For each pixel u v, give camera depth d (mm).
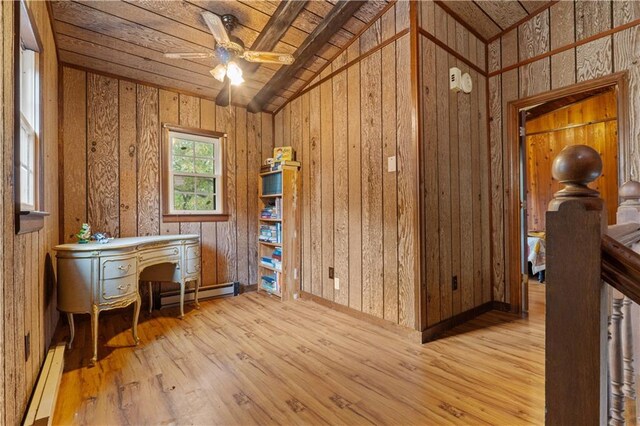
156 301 3299
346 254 3098
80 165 2949
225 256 3850
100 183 3053
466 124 2941
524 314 3004
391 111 2639
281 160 3652
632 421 1106
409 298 2484
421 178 2436
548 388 667
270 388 1783
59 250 2098
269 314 3096
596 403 613
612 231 861
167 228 3432
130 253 2336
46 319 2061
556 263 657
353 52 3023
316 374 1929
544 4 2771
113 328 2715
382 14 2713
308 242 3607
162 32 2654
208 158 3773
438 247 2584
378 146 2762
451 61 2771
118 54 2881
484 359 2100
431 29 2576
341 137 3166
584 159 643
